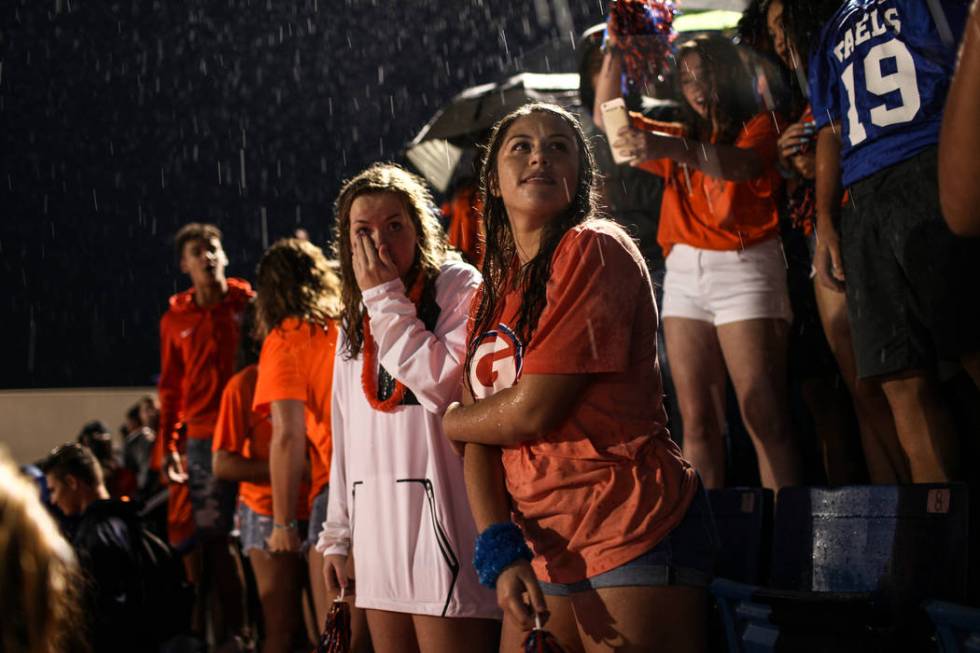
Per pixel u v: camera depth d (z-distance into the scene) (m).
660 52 4.44
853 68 2.95
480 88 6.65
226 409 4.35
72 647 1.30
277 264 3.90
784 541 2.66
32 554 1.22
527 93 6.19
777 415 3.80
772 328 3.82
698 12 5.71
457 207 5.31
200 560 6.12
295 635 4.28
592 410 2.16
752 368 3.81
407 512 2.78
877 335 2.84
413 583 2.75
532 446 2.21
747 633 2.38
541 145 2.37
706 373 3.93
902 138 2.76
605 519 2.13
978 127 1.89
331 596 3.10
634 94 4.85
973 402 3.08
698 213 3.92
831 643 2.19
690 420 3.94
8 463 1.27
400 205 2.92
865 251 2.87
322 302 3.88
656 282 5.16
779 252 3.91
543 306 2.24
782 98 3.93
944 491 2.26
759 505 2.77
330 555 3.09
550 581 2.18
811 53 3.25
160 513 7.28
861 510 2.46
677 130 4.20
